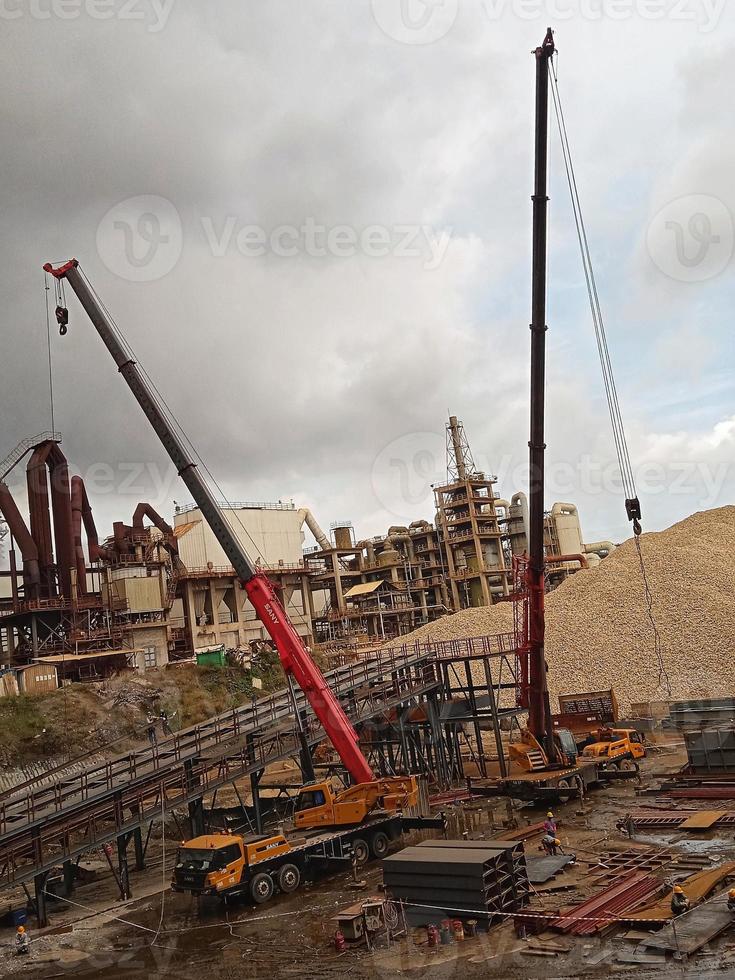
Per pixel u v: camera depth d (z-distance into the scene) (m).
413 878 22.34
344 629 114.12
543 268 34.56
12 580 78.56
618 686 62.25
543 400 36.12
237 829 38.38
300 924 24.12
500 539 123.50
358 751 34.62
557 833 31.53
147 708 65.38
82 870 35.09
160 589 84.12
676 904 20.06
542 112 33.72
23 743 56.12
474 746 58.81
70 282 40.09
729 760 38.53
